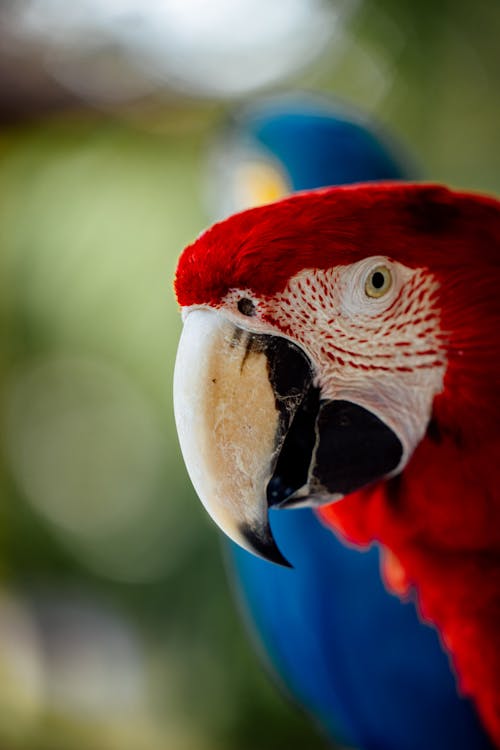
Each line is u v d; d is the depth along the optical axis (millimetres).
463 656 1461
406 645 2041
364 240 1166
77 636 3971
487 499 1292
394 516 1360
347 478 1261
